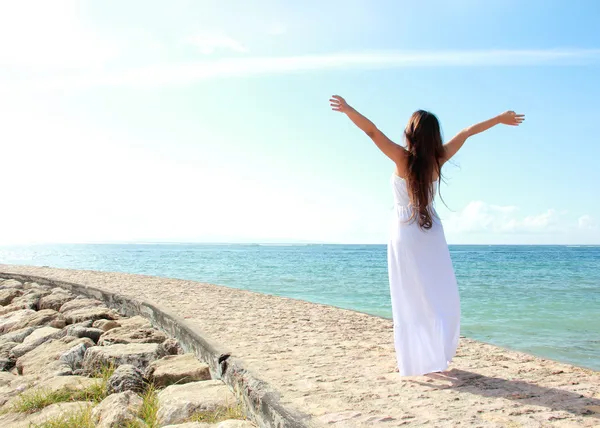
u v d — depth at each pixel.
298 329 6.05
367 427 2.55
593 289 18.58
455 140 3.62
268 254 79.62
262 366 3.88
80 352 5.40
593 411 2.83
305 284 19.94
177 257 62.62
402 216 3.48
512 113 3.68
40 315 8.45
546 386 3.39
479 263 45.53
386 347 4.96
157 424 3.30
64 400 4.00
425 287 3.45
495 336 8.62
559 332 9.02
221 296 9.99
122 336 6.02
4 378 5.05
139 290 10.90
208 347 4.63
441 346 3.46
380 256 67.88
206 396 3.62
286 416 2.74
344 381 3.51
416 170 3.38
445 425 2.58
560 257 64.12
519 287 19.48
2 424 3.67
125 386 4.09
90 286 11.46
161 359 4.80
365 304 13.30
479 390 3.28
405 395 3.15
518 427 2.56
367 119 3.42
